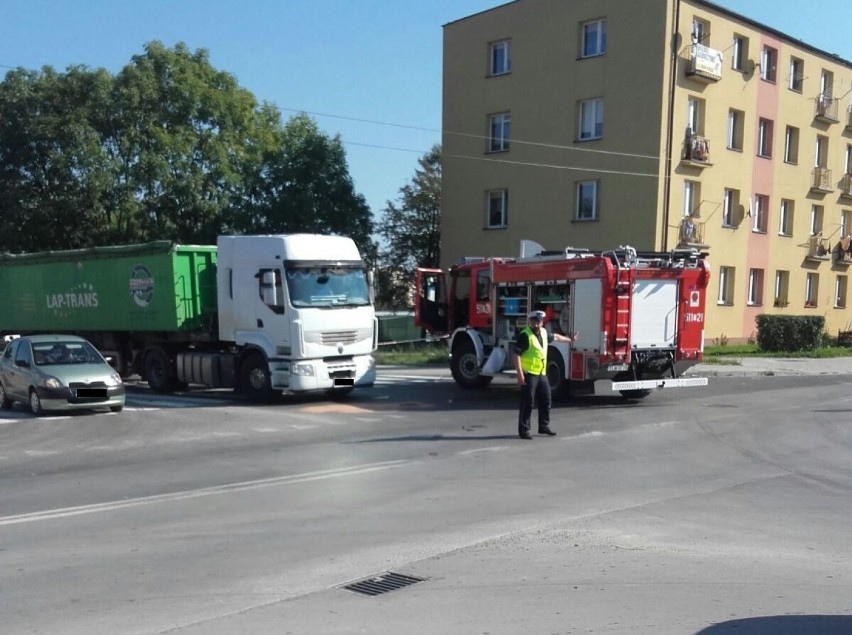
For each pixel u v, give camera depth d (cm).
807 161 3666
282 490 868
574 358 1573
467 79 3412
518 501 812
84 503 820
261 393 1662
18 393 1555
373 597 540
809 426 1338
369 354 1709
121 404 1523
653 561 617
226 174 3431
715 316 3212
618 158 2966
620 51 2947
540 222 3203
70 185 3353
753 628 485
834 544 668
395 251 5469
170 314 1827
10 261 2400
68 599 539
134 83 3300
